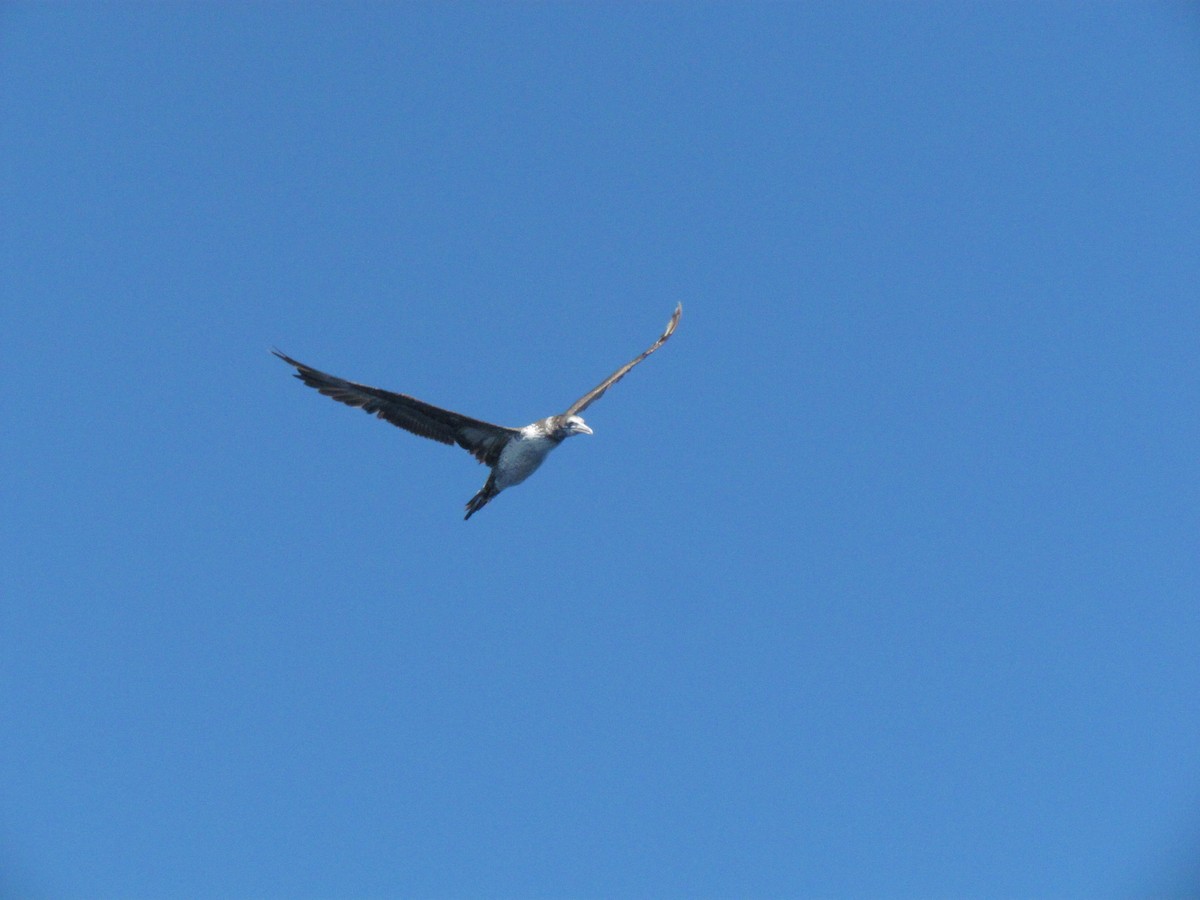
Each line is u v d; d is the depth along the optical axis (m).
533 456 20.47
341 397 19.20
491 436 20.11
